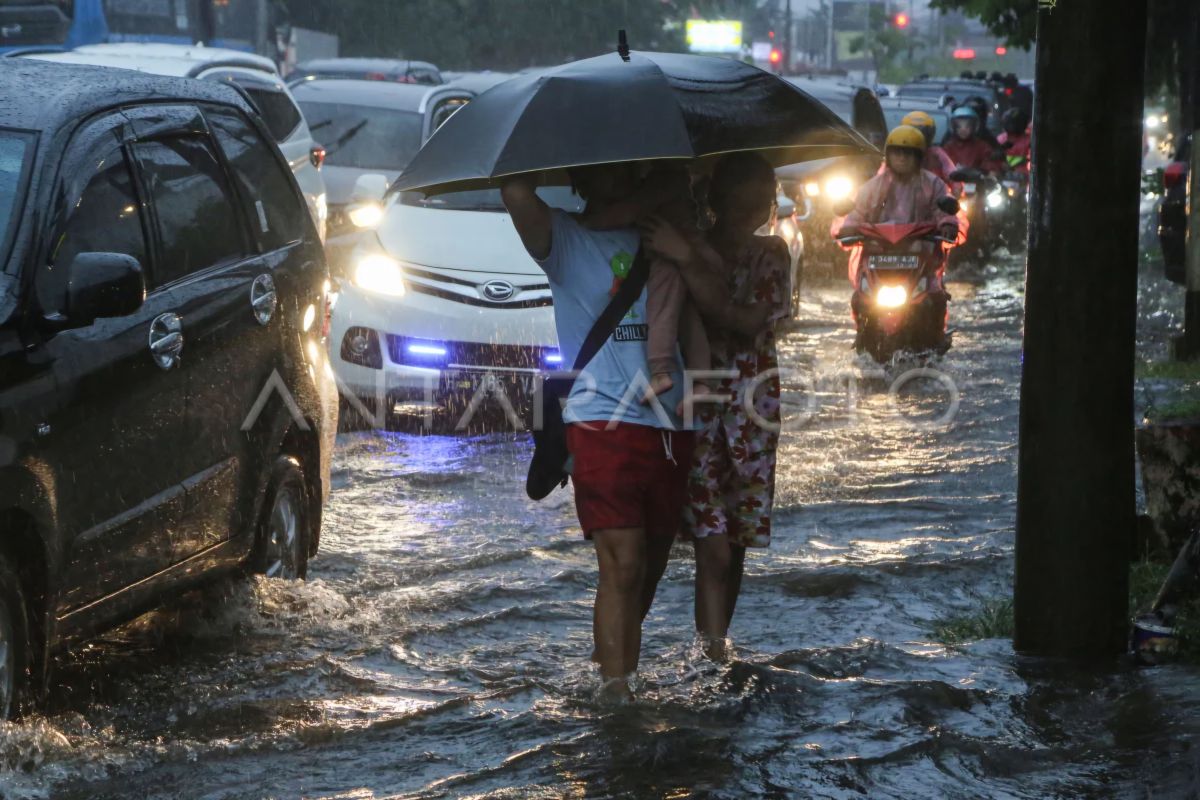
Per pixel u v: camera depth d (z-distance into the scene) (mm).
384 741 11000
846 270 46938
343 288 24344
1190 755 10367
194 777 10336
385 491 20016
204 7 53594
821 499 19547
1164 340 33438
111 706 11859
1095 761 10500
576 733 10984
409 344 23906
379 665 13094
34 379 10883
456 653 13523
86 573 11453
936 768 10391
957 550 16984
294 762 10617
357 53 125875
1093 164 11945
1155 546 15102
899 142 28656
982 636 13664
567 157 10953
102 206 12328
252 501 14016
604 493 11406
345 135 40281
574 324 11578
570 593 15531
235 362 13672
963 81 75875
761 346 12391
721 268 11703
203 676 12648
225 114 15125
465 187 12500
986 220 49750
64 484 11078
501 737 11008
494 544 17438
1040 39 12031
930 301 28594
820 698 11680
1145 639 12414
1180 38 41875
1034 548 12586
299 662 12992
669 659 12625
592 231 11555
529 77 11547
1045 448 12406
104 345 11695
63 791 10039
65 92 12711
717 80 11648
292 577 15164
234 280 13922
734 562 12875
